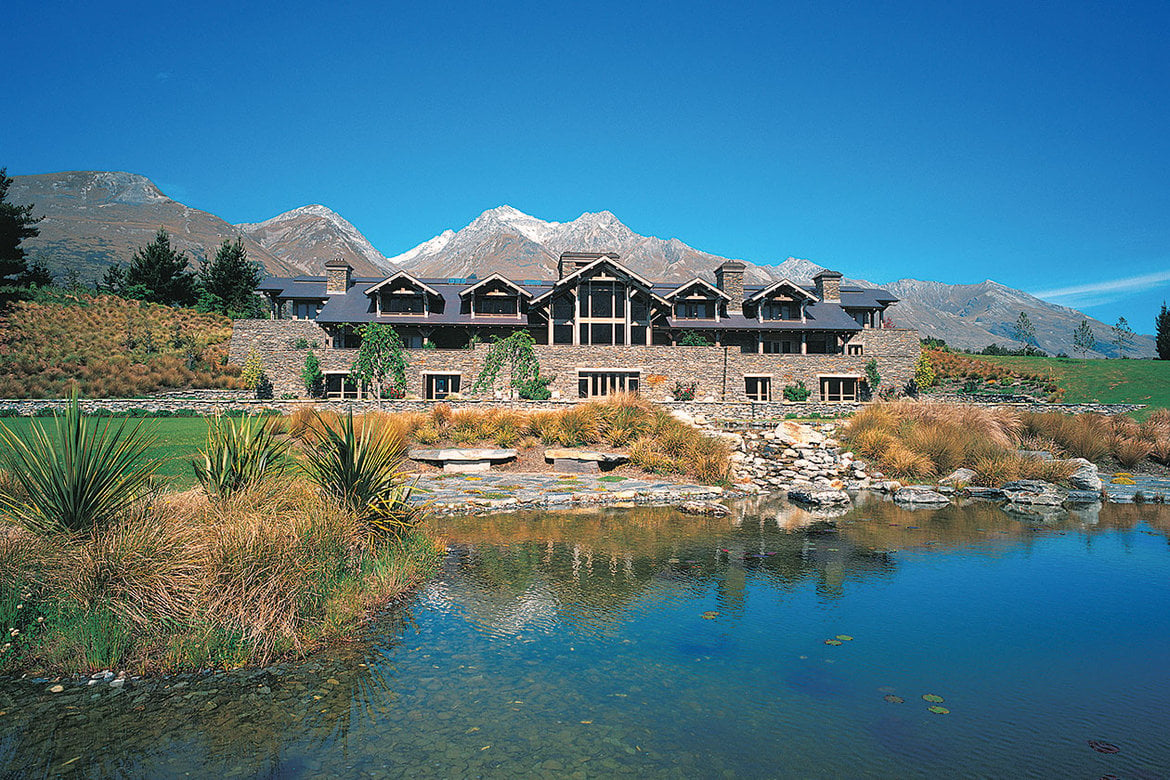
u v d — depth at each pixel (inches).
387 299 1563.7
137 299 2154.3
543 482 669.3
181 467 563.8
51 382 1273.4
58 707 214.4
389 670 243.3
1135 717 211.5
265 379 1402.6
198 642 245.1
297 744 191.9
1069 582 358.3
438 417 833.5
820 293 1884.8
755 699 221.8
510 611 307.4
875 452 779.4
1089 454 806.5
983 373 1811.0
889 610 312.2
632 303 1630.2
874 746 191.9
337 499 358.0
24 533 269.7
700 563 393.7
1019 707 217.3
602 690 227.5
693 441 764.0
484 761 182.7
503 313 1614.2
